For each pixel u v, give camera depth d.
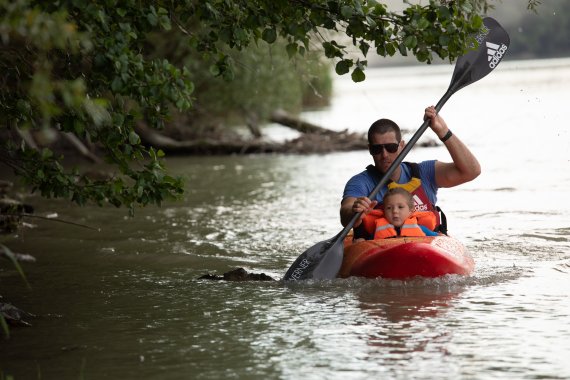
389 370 14.62
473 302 19.16
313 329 17.36
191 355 15.88
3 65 18.80
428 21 18.59
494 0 24.81
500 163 46.91
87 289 21.94
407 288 20.64
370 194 21.97
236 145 60.72
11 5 12.09
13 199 37.53
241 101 62.19
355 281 21.28
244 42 19.47
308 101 101.44
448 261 21.05
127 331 17.70
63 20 13.73
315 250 22.12
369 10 19.27
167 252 26.80
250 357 15.65
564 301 19.08
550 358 15.05
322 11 19.16
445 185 22.78
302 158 56.75
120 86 16.28
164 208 36.22
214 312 19.09
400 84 155.50
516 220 30.39
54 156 20.58
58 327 18.17
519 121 70.62
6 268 24.83
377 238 22.11
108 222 32.72
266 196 39.25
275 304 19.62
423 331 16.94
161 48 56.81
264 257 25.95
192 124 64.69
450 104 94.38
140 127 60.59
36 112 19.11
